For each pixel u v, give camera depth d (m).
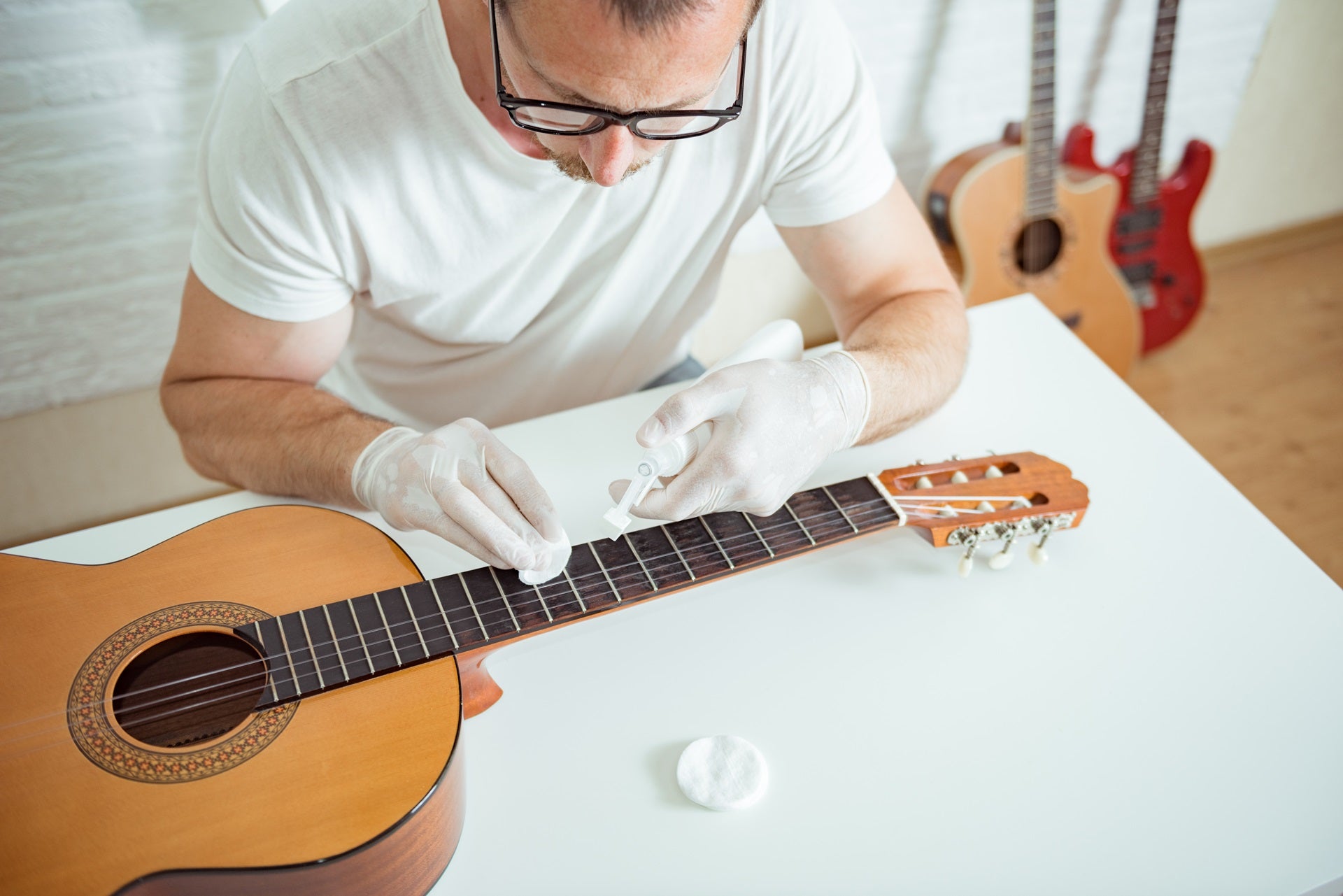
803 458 1.05
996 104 2.14
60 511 1.96
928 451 1.22
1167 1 2.00
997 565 1.09
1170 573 1.10
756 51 1.14
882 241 1.28
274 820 0.82
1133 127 2.33
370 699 0.90
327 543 1.03
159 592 0.98
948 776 0.94
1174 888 0.87
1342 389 2.38
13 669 0.92
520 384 1.40
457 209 1.13
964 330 1.28
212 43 1.57
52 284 1.73
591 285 1.30
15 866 0.79
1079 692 1.00
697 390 1.00
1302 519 2.11
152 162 1.66
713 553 1.03
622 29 0.74
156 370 1.91
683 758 0.93
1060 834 0.90
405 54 1.02
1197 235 2.63
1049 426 1.26
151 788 0.83
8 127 1.53
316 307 1.15
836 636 1.04
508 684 1.00
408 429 1.11
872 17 1.89
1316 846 0.90
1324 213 2.71
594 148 0.88
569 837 0.90
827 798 0.92
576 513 1.12
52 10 1.44
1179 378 2.40
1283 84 2.38
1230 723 0.98
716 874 0.88
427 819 0.83
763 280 2.18
